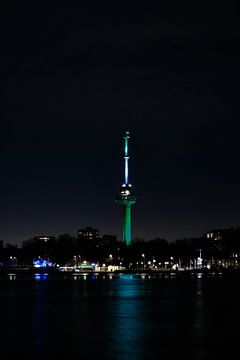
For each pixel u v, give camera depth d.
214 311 178.62
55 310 182.25
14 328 141.25
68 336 129.25
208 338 126.38
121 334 132.00
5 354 110.06
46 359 105.75
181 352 111.56
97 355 109.06
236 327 142.38
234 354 109.81
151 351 112.38
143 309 184.88
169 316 165.62
